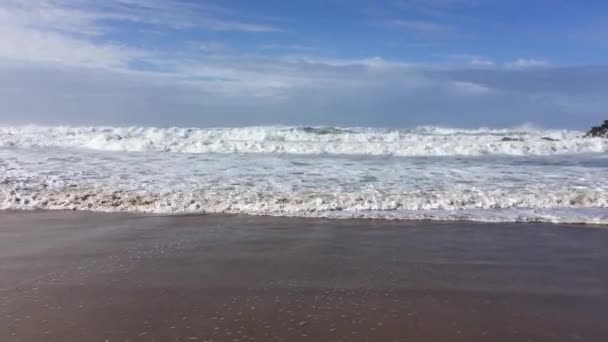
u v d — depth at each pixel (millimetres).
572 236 7953
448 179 12750
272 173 13633
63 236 7746
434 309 4926
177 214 9281
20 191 10766
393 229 8320
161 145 21500
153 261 6488
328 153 20469
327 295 5289
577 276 6035
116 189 11031
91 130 27750
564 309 4977
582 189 11273
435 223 8742
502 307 5008
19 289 5430
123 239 7582
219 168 14641
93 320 4602
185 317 4672
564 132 29750
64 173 13180
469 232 8164
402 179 12703
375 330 4398
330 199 10180
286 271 6105
